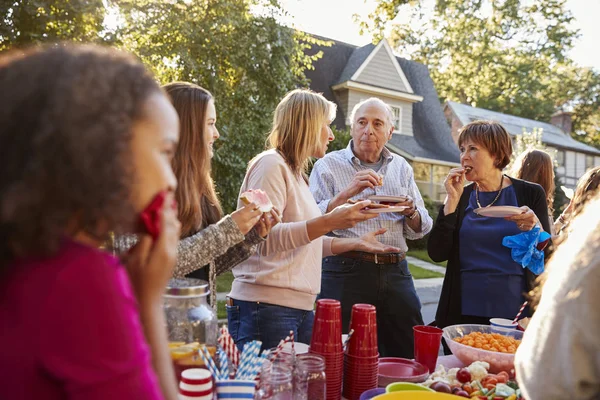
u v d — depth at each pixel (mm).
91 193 560
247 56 9195
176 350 1243
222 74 9391
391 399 1282
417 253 14617
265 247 2135
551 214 3480
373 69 18406
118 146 574
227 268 1904
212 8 9109
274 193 2178
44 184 544
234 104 9414
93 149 551
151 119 624
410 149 18594
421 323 3080
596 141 35406
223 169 9141
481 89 29266
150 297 791
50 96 557
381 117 3145
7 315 591
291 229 2074
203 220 1936
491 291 2520
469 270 2605
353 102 18031
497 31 25641
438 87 28609
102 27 8070
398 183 3193
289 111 2312
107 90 584
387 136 3227
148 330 790
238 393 1179
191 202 1763
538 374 850
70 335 573
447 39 26344
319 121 2309
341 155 3275
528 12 24719
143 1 8711
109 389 579
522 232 2502
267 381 1251
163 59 8812
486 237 2594
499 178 2746
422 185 18969
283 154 2324
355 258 2961
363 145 3168
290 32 9828
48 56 600
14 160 545
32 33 7320
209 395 1136
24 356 576
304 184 2426
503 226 2582
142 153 619
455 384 1567
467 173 2693
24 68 584
